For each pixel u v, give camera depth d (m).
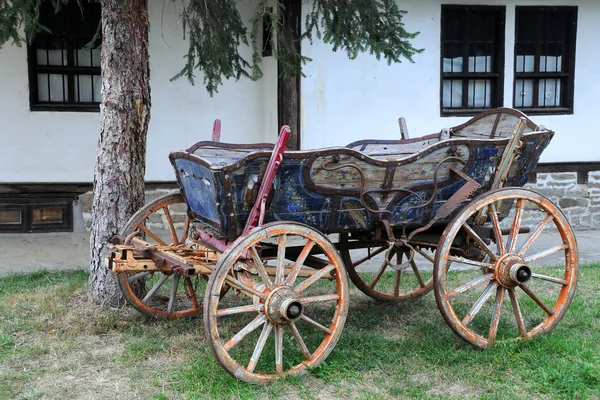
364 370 4.09
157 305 5.37
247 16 8.41
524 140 4.50
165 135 8.71
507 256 4.38
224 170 3.73
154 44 8.52
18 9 5.28
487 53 9.24
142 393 3.73
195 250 4.57
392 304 5.60
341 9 5.71
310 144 8.38
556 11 9.30
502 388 3.81
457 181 4.45
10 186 8.54
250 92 8.87
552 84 9.52
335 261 4.02
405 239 4.46
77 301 5.43
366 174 4.16
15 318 5.00
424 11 8.77
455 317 4.27
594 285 6.21
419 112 8.88
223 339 4.59
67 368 4.07
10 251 7.64
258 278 5.85
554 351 4.31
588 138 9.59
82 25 8.51
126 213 5.18
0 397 3.65
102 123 5.16
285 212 4.06
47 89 8.55
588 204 9.72
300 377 3.88
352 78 8.48
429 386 3.85
